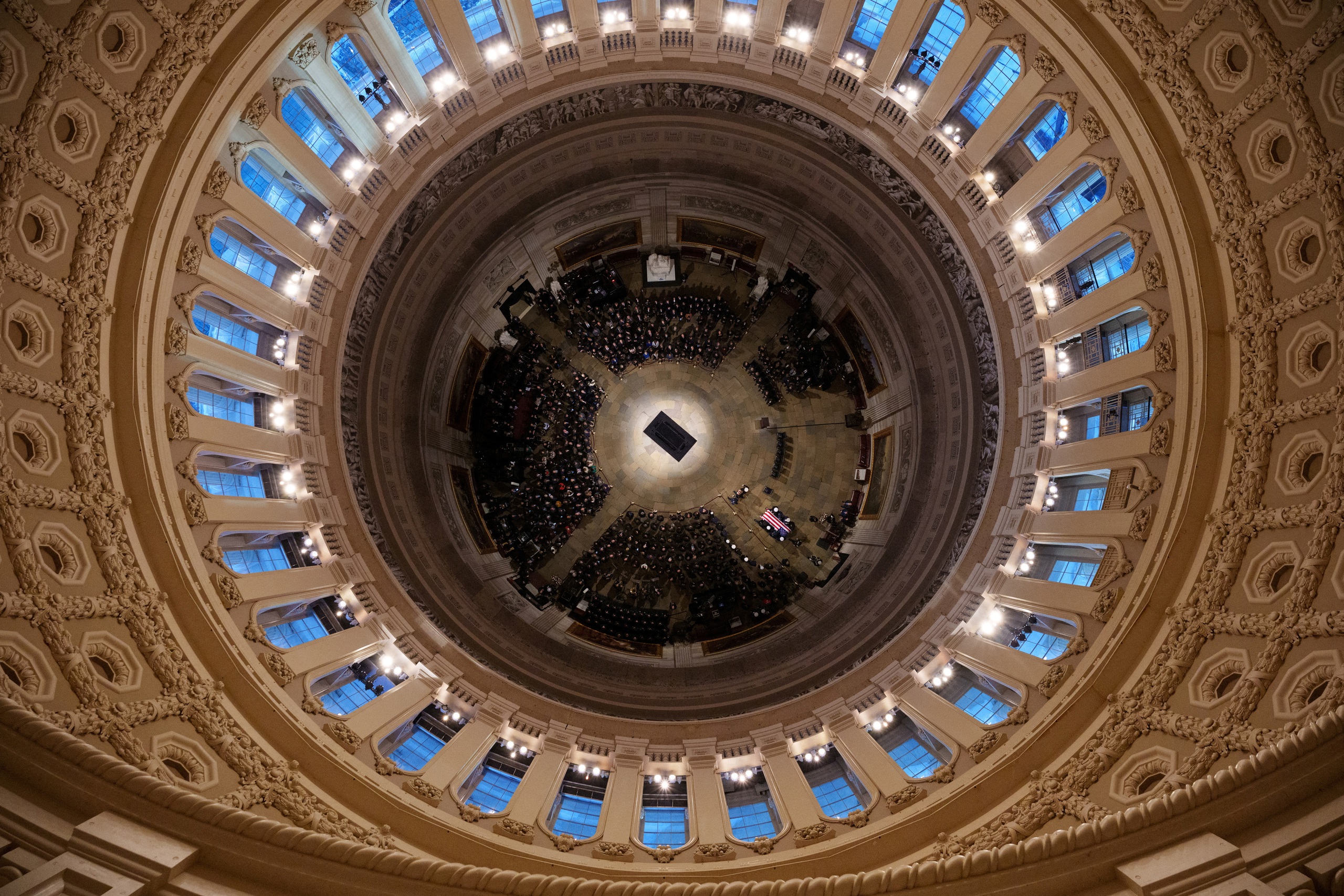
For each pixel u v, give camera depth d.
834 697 27.97
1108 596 22.83
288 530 26.20
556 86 28.14
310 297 27.16
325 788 21.28
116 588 19.30
